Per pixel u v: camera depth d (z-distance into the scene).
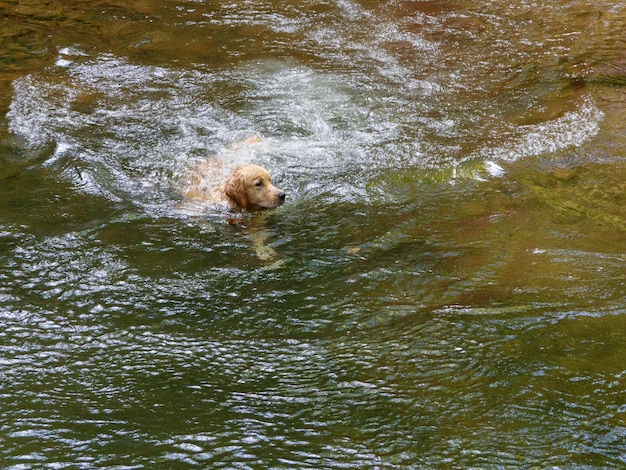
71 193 10.83
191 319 7.92
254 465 5.75
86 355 7.27
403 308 7.98
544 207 10.27
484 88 14.53
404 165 11.70
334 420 6.28
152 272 8.88
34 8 19.77
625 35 16.97
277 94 14.39
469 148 12.15
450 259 8.98
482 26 18.00
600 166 11.44
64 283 8.56
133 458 5.85
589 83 14.47
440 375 6.83
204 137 12.77
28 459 5.85
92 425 6.25
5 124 12.98
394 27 18.09
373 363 7.05
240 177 10.60
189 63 16.00
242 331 7.69
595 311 7.71
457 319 7.69
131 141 12.54
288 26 18.31
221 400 6.57
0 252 9.16
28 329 7.68
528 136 12.45
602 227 9.65
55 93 14.37
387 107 13.76
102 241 9.57
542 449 5.86
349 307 8.05
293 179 11.39
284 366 7.07
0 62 16.08
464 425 6.17
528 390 6.55
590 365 6.84
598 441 5.93
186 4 20.11
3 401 6.57
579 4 19.25
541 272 8.56
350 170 11.60
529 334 7.36
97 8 19.83
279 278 8.73
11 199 10.59
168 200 10.87
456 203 10.51
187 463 5.78
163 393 6.68
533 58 15.86
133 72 15.50
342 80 14.97
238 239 9.76
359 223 10.08
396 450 5.90
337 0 20.30
